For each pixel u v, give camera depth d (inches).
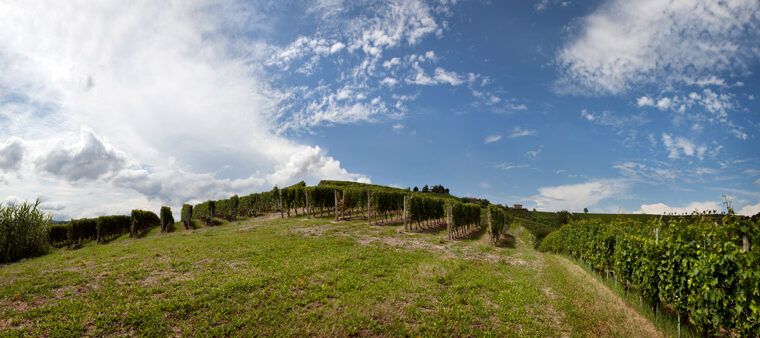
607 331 277.9
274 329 256.2
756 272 214.5
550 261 713.0
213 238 741.9
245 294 324.2
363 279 404.8
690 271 272.2
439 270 479.8
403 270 467.2
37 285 343.6
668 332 282.2
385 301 332.2
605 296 396.2
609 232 490.9
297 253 550.0
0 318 255.6
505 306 335.3
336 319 278.5
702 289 256.8
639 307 353.1
